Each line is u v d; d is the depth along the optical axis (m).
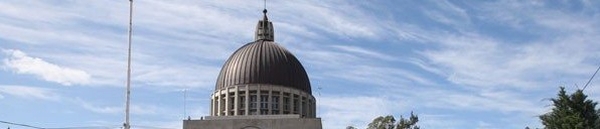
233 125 83.31
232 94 91.25
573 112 69.62
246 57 93.00
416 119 93.31
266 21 98.00
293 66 93.62
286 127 83.12
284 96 91.12
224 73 93.38
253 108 89.81
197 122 83.31
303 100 93.38
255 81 90.75
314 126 83.06
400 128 92.62
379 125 92.88
